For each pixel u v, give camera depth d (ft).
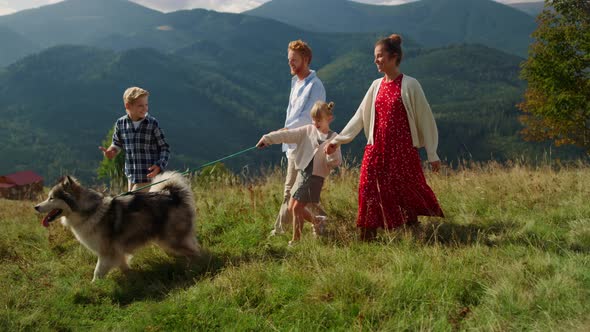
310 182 16.03
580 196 18.44
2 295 13.57
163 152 17.99
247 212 20.45
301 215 16.46
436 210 16.08
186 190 16.33
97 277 15.29
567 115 86.28
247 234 17.94
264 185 26.03
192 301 12.42
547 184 20.93
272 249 16.22
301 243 15.93
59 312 12.92
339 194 21.85
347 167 25.66
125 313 13.03
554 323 9.26
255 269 13.52
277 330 10.59
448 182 23.06
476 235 15.64
